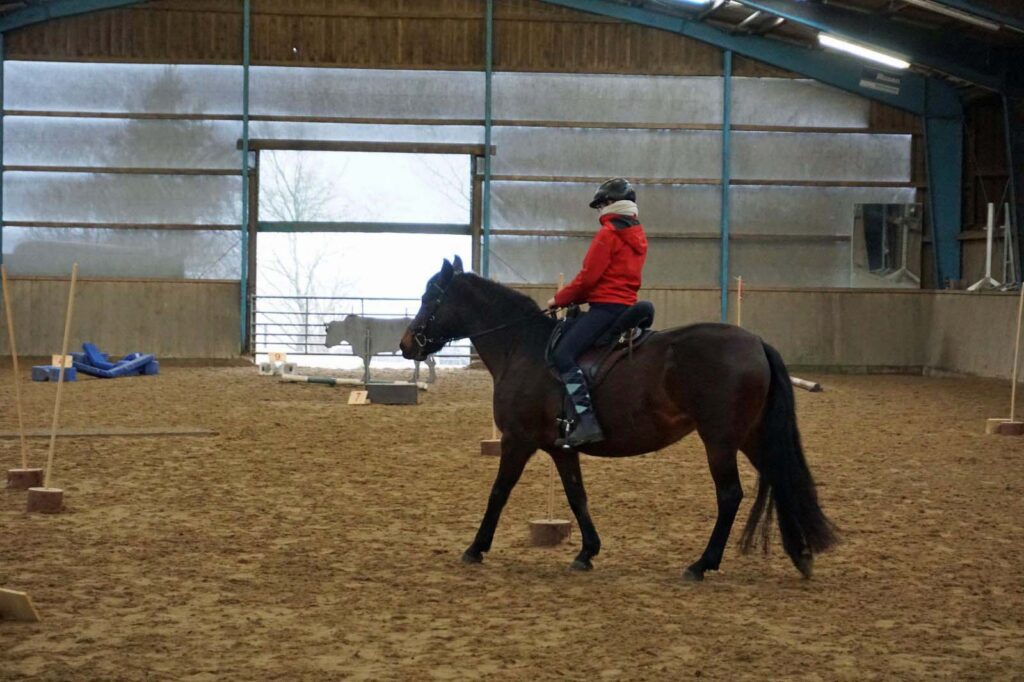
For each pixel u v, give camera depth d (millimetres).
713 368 6352
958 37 21609
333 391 18016
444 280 7234
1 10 22938
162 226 23641
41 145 23531
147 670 4832
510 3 23922
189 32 23562
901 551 7305
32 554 6980
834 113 24328
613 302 6703
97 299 23562
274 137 23875
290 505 8742
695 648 5207
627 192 6832
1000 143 23969
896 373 24328
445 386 19453
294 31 23703
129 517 8180
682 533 7816
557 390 6715
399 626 5535
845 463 11102
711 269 24406
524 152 24141
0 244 23469
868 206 24266
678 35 24047
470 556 6918
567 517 8359
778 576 6656
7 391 17188
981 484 9914
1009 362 21234
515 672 4844
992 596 6215
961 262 24297
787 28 22891
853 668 4941
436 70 23891
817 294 24312
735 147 24281
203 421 13883
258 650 5129
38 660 4957
